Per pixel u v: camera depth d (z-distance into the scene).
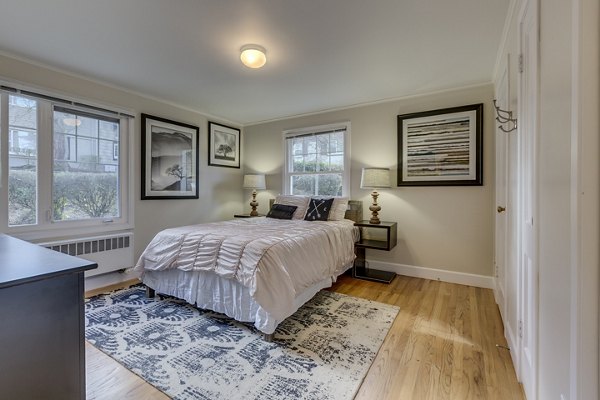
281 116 4.42
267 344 1.89
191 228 2.74
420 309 2.48
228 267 2.06
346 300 2.67
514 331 1.71
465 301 2.67
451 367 1.67
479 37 2.18
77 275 1.00
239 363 1.69
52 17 1.94
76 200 2.94
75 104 2.86
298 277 2.17
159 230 3.67
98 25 2.04
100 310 2.37
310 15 1.91
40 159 2.67
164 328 2.09
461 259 3.20
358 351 1.82
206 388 1.48
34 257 1.10
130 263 3.33
